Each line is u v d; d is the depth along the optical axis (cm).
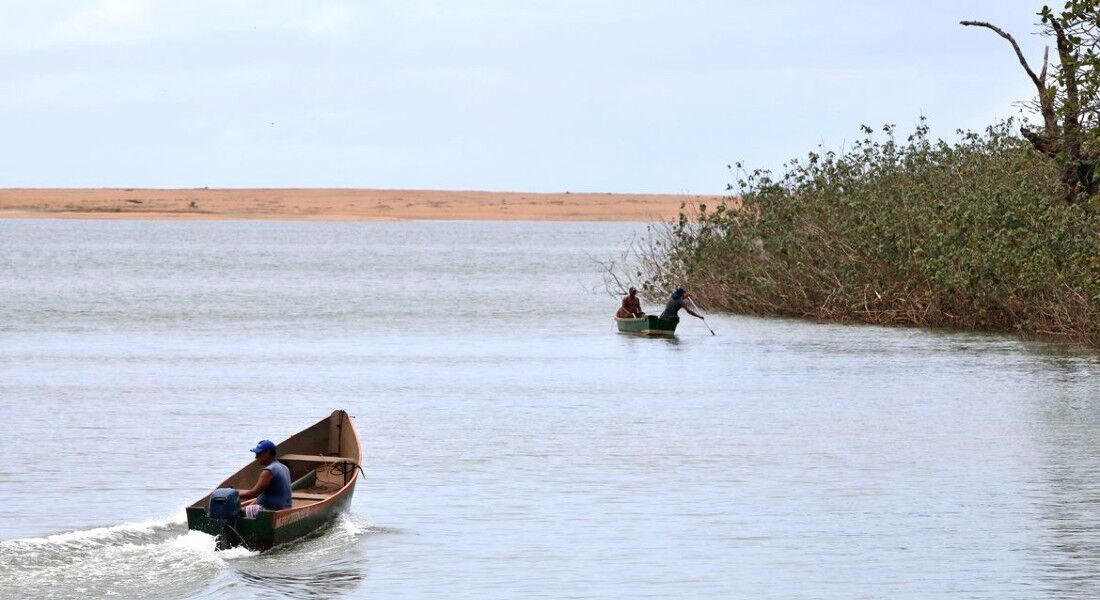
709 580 2545
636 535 2873
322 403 4841
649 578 2558
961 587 2480
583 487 3356
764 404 4762
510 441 4025
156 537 2789
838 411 4575
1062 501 3164
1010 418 4391
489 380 5497
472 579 2555
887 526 2939
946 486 3341
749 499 3212
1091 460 3659
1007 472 3506
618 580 2547
